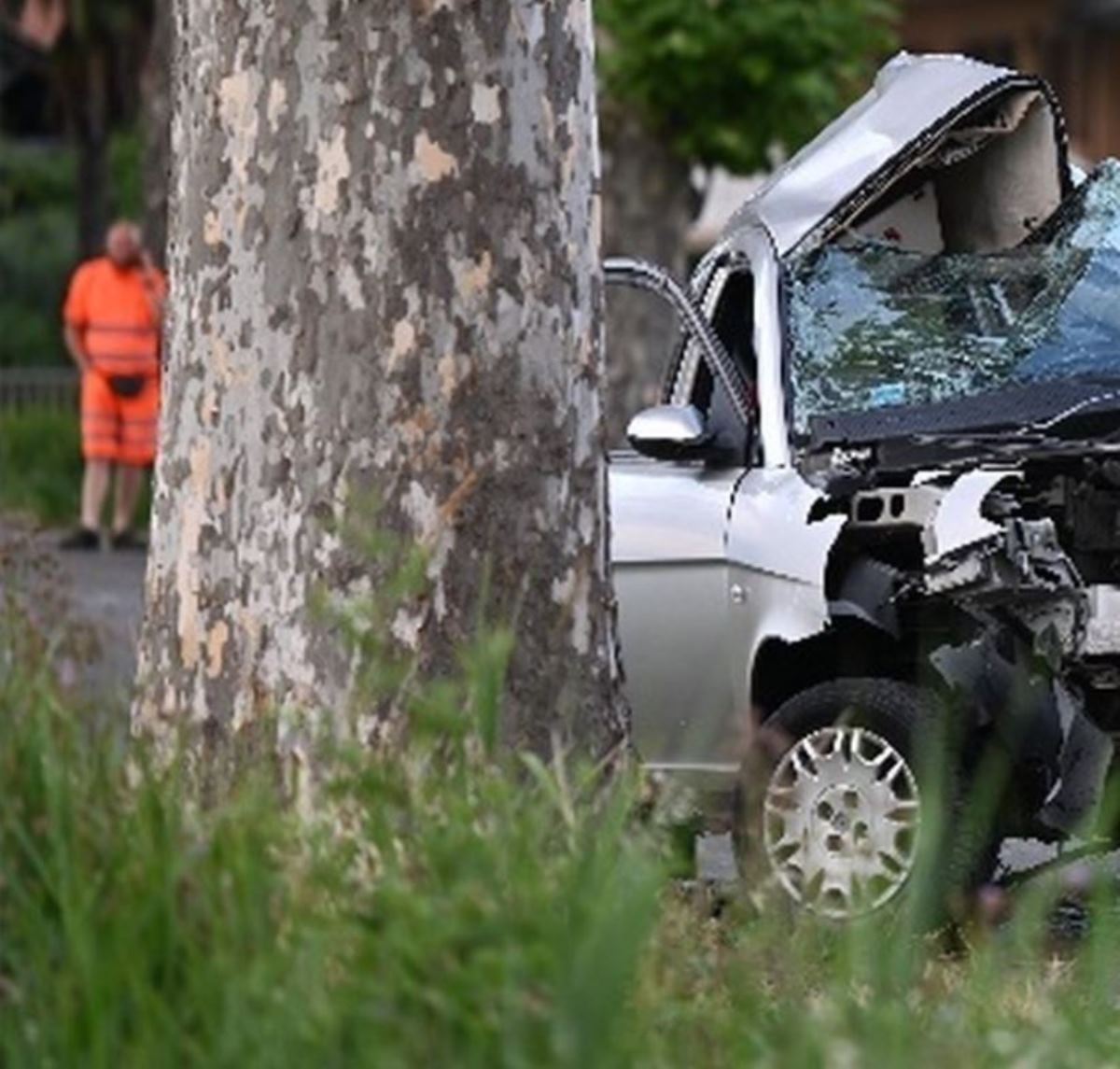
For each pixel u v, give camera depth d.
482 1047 8.92
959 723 15.09
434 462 13.18
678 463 16.56
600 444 13.52
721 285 17.34
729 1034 9.79
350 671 13.02
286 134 13.22
